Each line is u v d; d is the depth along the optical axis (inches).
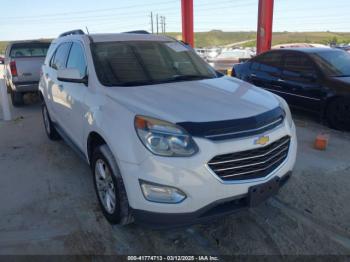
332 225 128.3
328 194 151.6
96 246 118.0
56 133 230.4
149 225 107.1
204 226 128.6
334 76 262.1
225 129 102.5
